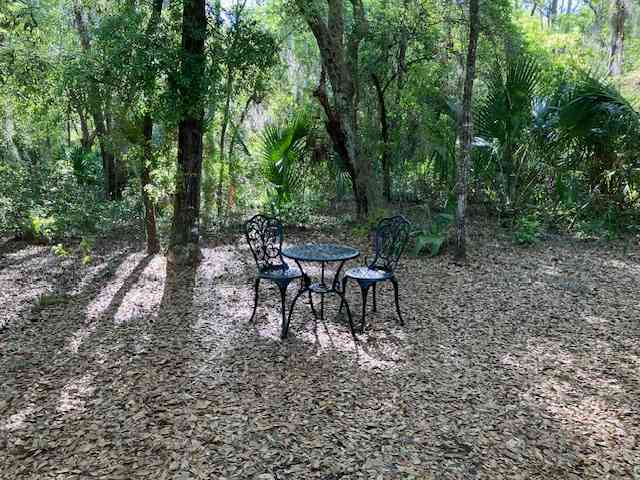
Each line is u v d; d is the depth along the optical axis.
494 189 9.30
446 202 9.38
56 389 3.18
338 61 8.45
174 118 5.59
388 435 2.66
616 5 16.66
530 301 4.94
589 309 4.69
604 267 6.17
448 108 9.52
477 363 3.56
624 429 2.73
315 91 8.49
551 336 4.06
